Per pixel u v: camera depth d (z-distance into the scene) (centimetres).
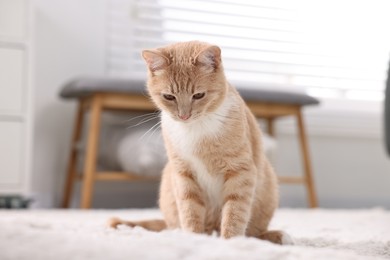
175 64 137
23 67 251
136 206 306
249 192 130
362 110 358
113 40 312
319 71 354
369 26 360
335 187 347
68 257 79
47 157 293
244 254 85
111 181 301
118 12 311
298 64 347
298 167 337
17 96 250
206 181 135
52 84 296
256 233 140
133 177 264
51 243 85
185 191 134
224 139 131
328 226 183
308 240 134
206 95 135
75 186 294
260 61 340
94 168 253
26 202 254
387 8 363
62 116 297
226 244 93
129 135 275
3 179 248
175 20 320
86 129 298
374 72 363
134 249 84
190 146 133
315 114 342
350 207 346
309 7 347
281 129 332
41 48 294
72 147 278
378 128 355
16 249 81
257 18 337
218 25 329
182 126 135
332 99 357
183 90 135
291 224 189
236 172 131
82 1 303
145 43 320
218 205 137
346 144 350
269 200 142
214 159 132
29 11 252
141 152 262
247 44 338
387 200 355
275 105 286
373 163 356
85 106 273
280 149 334
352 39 357
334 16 353
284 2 342
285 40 343
